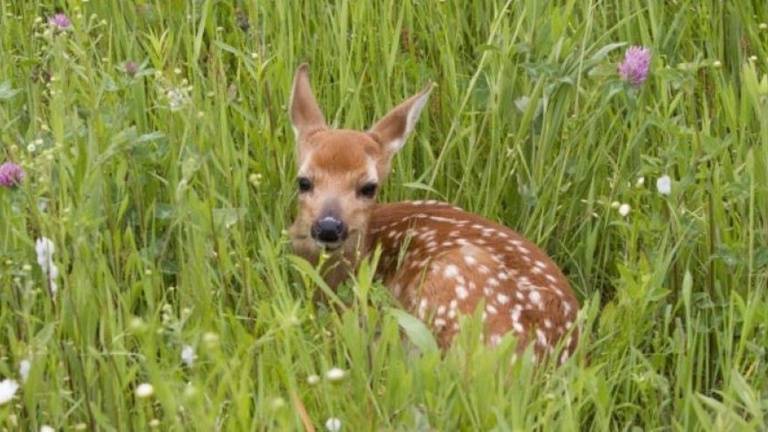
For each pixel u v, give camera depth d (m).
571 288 12.30
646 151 12.73
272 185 12.41
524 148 12.76
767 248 11.21
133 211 11.45
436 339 11.17
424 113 13.09
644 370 10.64
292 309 9.64
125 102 12.06
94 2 13.41
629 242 11.62
